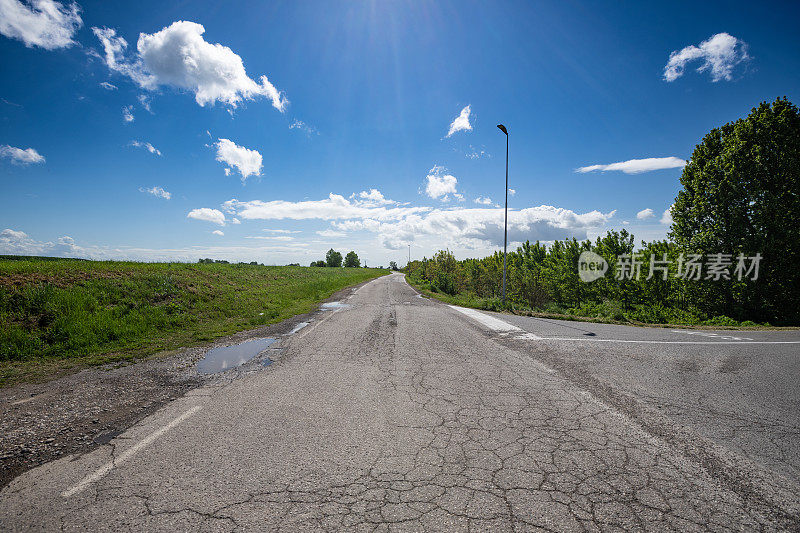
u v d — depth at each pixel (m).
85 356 6.53
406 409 3.97
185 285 12.92
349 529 2.06
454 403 4.16
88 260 14.31
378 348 7.10
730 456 2.96
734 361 6.22
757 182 16.97
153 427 3.48
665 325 11.84
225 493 2.41
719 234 17.78
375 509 2.24
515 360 6.20
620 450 3.05
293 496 2.38
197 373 5.45
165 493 2.41
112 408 4.01
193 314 10.72
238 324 10.23
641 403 4.18
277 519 2.15
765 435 3.36
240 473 2.65
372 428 3.47
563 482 2.55
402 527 2.08
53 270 10.19
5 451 3.02
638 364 5.96
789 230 16.27
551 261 30.11
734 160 17.42
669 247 20.53
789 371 5.61
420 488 2.48
